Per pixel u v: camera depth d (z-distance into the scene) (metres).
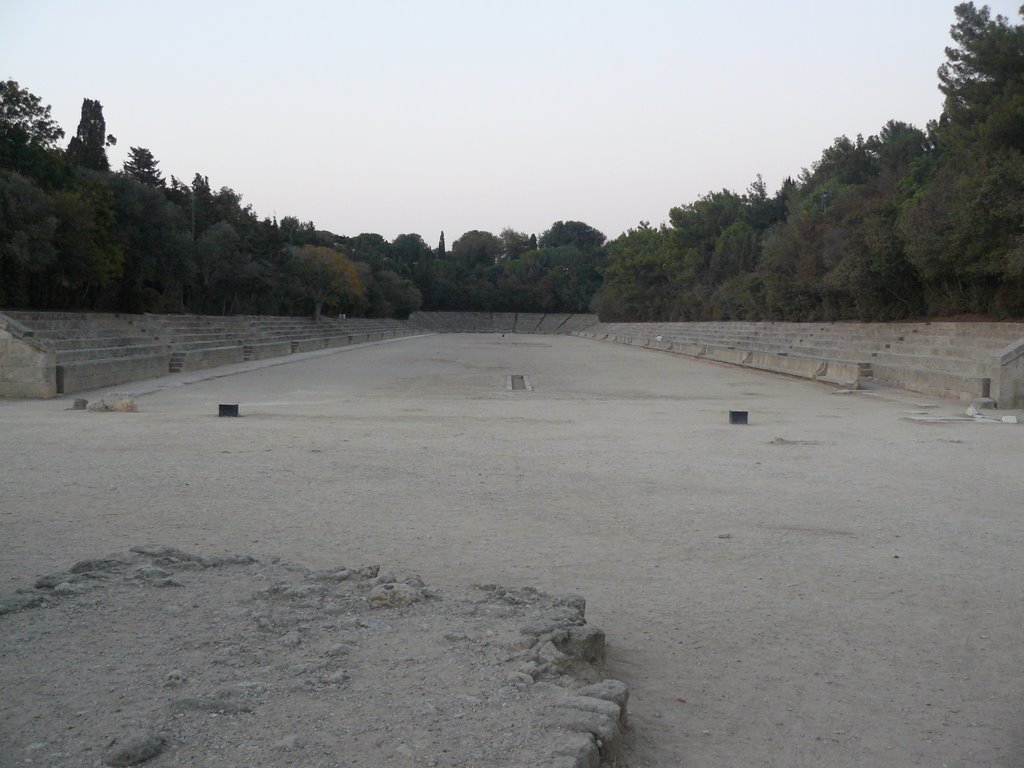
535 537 9.72
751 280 71.56
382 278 137.62
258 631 5.33
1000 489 13.09
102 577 6.48
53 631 5.27
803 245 58.72
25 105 40.09
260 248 81.06
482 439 18.98
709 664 5.96
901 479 14.00
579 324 157.88
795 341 55.41
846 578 8.20
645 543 9.51
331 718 4.15
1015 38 35.34
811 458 16.39
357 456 15.93
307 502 11.45
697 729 4.95
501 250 198.75
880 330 43.34
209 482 12.84
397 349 74.25
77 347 35.47
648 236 123.94
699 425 22.55
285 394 32.03
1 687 4.44
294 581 6.50
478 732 4.04
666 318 108.31
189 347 47.97
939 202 37.88
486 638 5.29
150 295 53.72
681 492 12.74
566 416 24.97
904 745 4.84
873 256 44.44
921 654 6.24
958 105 38.94
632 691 5.43
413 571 8.10
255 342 62.50
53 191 39.28
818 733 4.95
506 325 164.62
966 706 5.37
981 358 31.75
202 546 8.87
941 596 7.64
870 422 23.36
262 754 3.80
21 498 11.34
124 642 5.10
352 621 5.55
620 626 6.71
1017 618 7.06
